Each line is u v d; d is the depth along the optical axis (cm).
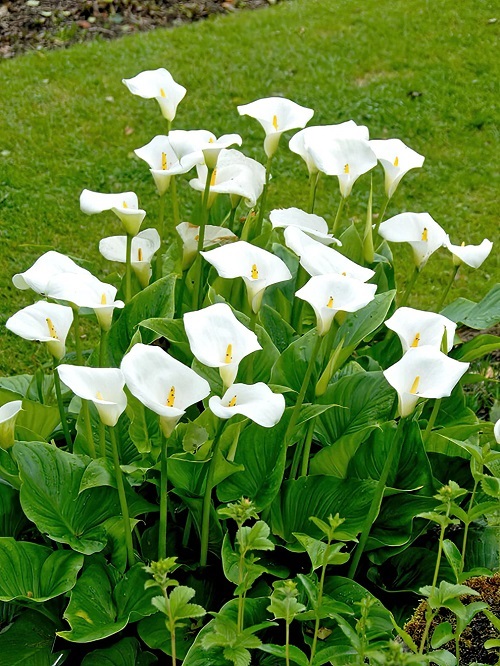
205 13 692
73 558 241
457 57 593
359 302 238
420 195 468
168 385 228
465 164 493
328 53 603
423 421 271
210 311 235
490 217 449
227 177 280
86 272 254
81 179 475
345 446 252
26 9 677
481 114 534
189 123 529
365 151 268
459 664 240
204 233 279
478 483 267
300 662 220
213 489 259
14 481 251
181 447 255
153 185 471
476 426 260
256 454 251
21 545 242
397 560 260
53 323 245
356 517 251
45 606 247
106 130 520
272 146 284
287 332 281
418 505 254
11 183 464
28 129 515
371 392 264
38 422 265
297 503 255
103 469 244
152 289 275
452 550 229
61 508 246
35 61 593
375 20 645
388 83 565
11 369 348
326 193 468
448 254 422
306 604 243
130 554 244
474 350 285
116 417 230
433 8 657
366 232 278
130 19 677
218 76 576
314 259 248
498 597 250
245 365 266
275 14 665
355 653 225
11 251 416
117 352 275
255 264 250
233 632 222
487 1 662
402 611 255
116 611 241
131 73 580
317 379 263
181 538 259
